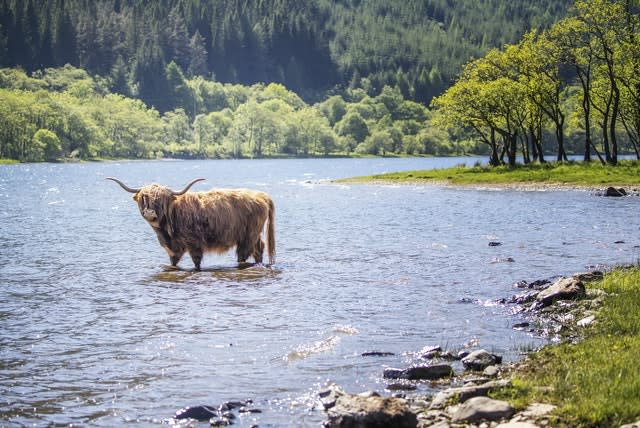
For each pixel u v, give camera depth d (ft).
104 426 38.88
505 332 57.26
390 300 69.62
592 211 164.45
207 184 346.95
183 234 88.28
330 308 66.23
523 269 86.69
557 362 46.50
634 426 34.19
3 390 44.37
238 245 92.68
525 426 35.70
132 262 95.91
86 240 122.01
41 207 203.62
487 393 41.14
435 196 226.99
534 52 310.24
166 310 65.62
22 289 76.07
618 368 42.57
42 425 38.96
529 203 191.01
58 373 47.60
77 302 69.31
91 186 332.60
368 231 131.54
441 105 342.03
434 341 54.90
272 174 473.26
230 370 48.11
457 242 113.70
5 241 119.96
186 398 43.04
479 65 331.36
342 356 51.06
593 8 281.54
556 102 318.45
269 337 56.18
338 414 36.45
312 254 101.71
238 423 38.99
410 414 36.35
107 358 50.85
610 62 282.15
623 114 327.26
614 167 275.39
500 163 346.13
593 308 61.67
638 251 100.58
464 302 68.39
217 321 61.36
